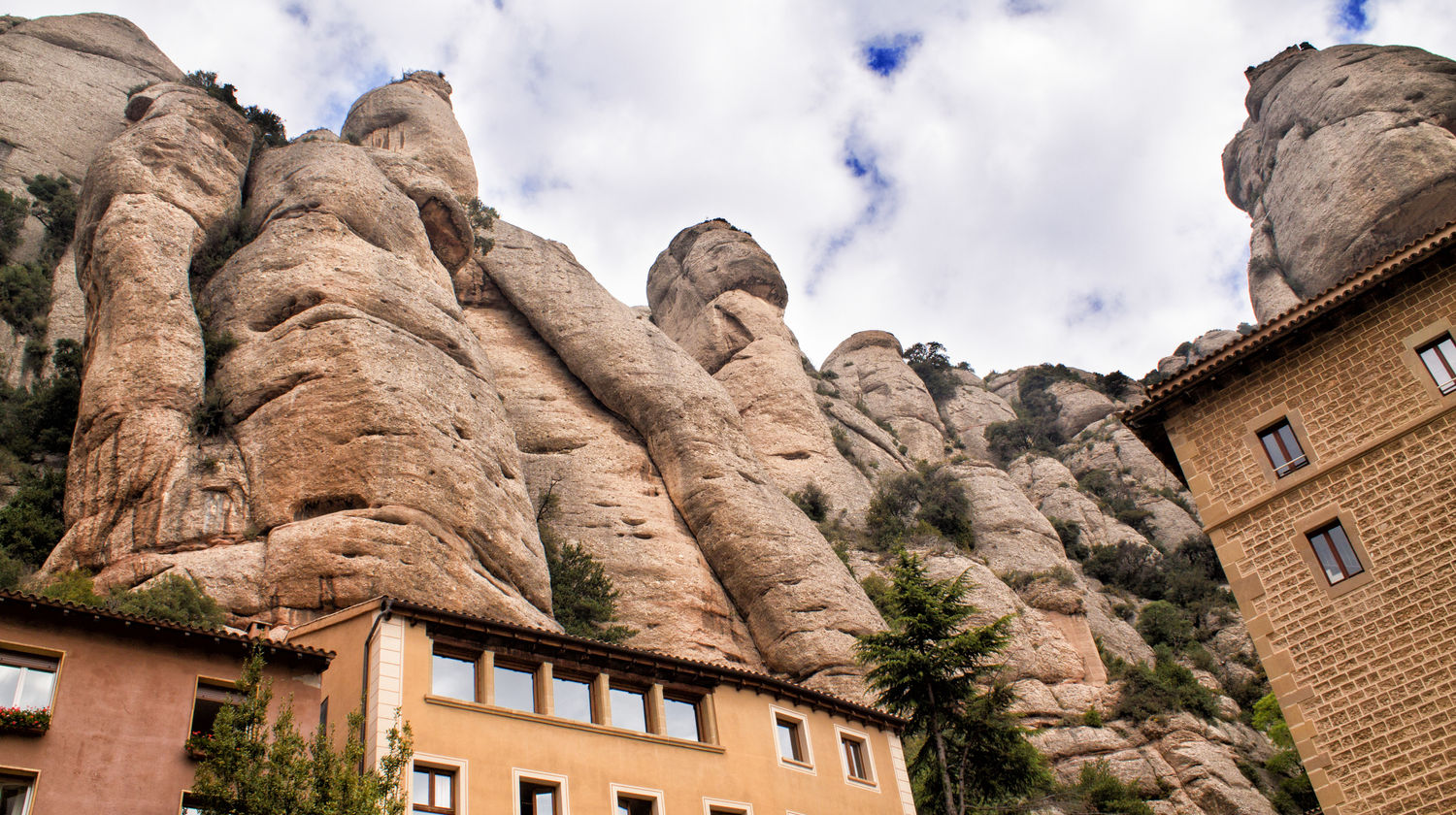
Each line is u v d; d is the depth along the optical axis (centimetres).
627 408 6281
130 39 8662
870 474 8662
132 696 1962
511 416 6203
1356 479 2366
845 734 2912
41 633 1938
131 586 3588
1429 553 2238
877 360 11162
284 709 1952
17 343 5684
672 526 5762
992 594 6244
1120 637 6694
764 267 9006
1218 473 2536
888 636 3334
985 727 3150
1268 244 10994
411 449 4122
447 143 7762
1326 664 2267
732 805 2500
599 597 5100
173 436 4091
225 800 1708
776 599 5391
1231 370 2586
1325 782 2188
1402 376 2395
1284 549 2397
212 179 5338
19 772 1805
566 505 5753
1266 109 11538
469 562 4038
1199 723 5025
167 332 4406
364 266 4916
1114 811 4425
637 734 2444
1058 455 10581
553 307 6756
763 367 8262
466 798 2097
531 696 2364
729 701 2677
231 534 3869
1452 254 2425
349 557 3691
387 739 1989
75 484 4103
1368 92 10200
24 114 7225
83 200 5225
